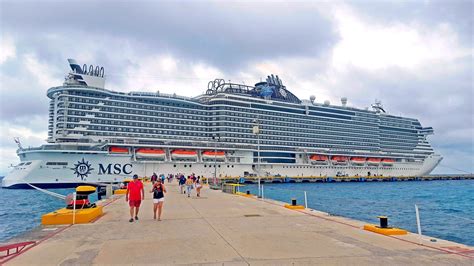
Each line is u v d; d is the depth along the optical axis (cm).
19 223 2969
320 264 734
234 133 8919
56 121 7088
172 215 1603
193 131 8544
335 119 11012
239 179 8544
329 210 3322
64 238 1044
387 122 12400
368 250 864
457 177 18012
